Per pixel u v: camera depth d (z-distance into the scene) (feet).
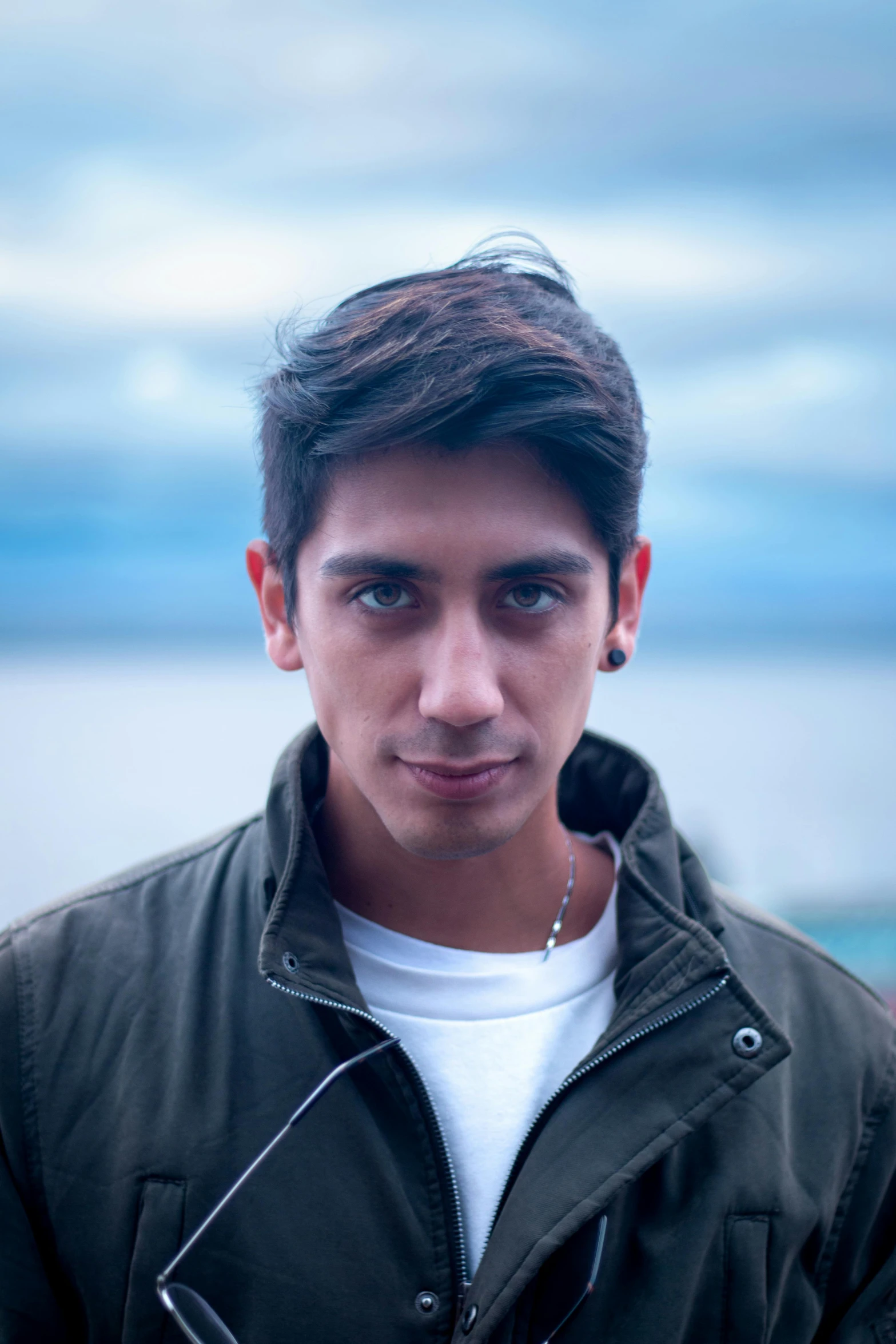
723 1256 3.44
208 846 4.15
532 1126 3.38
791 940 4.19
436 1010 3.57
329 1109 3.33
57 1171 3.40
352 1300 3.18
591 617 3.33
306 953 3.38
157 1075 3.47
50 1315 3.40
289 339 3.42
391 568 3.10
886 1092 3.88
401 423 3.00
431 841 3.16
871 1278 3.76
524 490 3.12
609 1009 3.72
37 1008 3.58
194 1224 3.28
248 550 3.81
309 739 3.87
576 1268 3.25
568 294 3.66
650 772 4.09
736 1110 3.60
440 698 3.02
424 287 3.31
